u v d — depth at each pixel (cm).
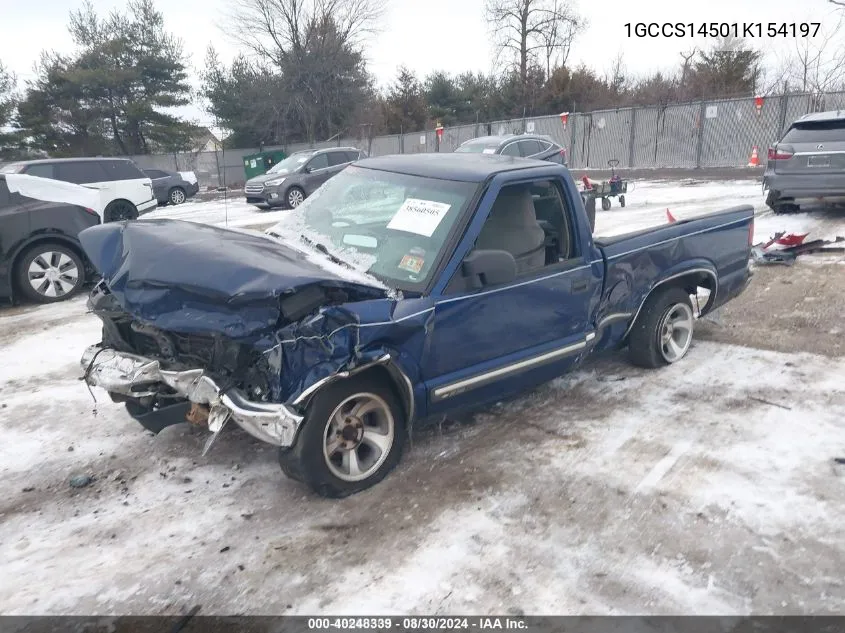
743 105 2417
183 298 351
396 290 386
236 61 3991
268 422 337
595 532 349
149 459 434
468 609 296
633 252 507
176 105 4084
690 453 427
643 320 550
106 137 3959
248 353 352
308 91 3938
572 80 3953
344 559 331
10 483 409
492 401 449
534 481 399
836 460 412
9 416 506
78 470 423
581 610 295
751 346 618
